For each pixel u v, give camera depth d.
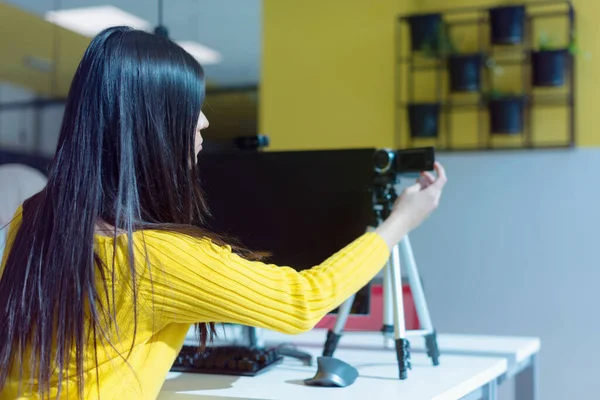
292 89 3.30
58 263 0.94
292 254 1.54
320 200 1.53
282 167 1.57
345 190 1.50
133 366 0.99
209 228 1.61
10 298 0.97
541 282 2.72
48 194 0.98
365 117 3.16
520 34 2.80
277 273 1.05
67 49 4.23
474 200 2.82
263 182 1.58
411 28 2.99
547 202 2.72
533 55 2.78
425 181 1.26
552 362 2.69
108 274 0.95
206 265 0.97
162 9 3.29
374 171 1.48
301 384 1.28
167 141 1.02
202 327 1.12
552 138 2.83
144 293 0.95
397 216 1.20
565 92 2.81
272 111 3.34
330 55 3.24
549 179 2.72
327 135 3.24
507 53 2.92
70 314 0.93
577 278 2.67
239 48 3.34
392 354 1.65
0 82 4.66
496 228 2.79
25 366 0.98
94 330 0.94
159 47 1.02
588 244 2.66
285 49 3.31
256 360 1.42
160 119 1.00
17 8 3.89
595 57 2.79
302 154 1.55
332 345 1.51
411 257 1.49
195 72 1.05
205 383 1.29
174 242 0.96
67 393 0.96
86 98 0.98
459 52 2.96
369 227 1.48
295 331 1.03
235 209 1.60
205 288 0.96
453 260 2.84
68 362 0.96
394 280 1.38
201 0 3.25
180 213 1.05
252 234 1.58
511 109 2.79
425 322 1.48
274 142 3.34
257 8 3.32
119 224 0.96
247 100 3.35
